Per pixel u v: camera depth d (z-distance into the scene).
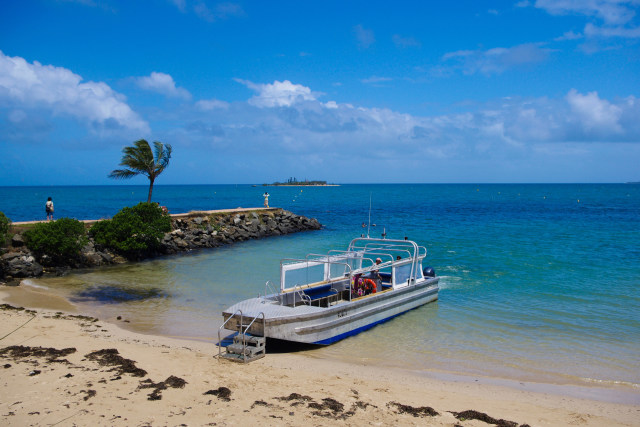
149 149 37.34
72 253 25.36
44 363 10.43
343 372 11.23
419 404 9.28
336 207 88.88
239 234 39.22
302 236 42.78
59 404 8.32
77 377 9.65
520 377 11.20
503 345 13.52
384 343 13.71
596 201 109.56
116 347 12.01
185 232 35.41
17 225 26.94
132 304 17.70
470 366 11.91
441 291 20.39
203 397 8.95
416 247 17.97
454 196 147.50
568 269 25.33
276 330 12.31
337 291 16.33
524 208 83.19
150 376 9.94
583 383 10.88
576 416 9.01
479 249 32.66
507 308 17.56
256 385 9.80
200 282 22.03
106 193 172.62
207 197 139.25
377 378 10.88
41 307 16.86
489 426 8.31
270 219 45.31
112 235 28.34
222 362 11.29
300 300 15.12
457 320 16.06
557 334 14.49
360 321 14.69
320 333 13.20
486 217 62.78
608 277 23.20
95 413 8.01
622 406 9.62
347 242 38.03
